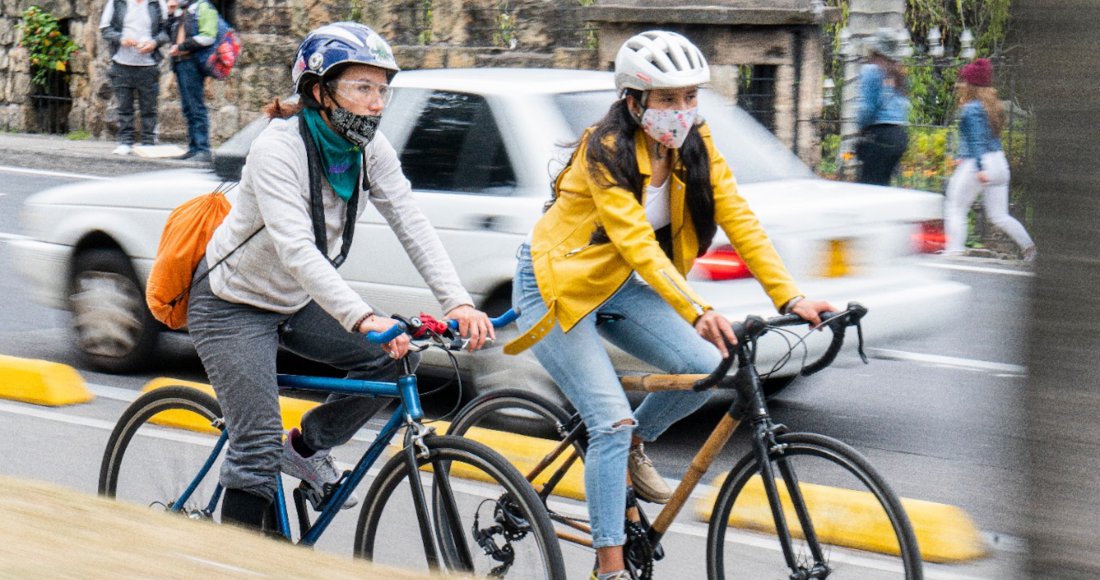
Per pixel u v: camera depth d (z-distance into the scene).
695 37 44.44
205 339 12.15
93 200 24.12
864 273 19.80
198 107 52.88
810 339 19.08
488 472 11.77
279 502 12.52
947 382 24.55
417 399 12.16
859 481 11.53
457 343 11.68
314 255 11.33
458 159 20.72
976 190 38.44
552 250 12.29
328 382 12.55
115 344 24.16
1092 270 6.07
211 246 12.12
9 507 10.09
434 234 12.40
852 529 11.88
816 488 11.78
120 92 54.69
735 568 12.21
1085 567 6.31
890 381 24.66
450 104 21.05
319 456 12.91
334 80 11.31
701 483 18.14
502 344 19.83
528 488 11.59
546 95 20.55
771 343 18.64
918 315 20.36
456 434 14.84
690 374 12.14
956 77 45.53
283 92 55.31
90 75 62.78
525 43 48.75
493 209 20.02
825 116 48.62
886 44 37.88
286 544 10.49
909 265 20.70
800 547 11.74
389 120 21.58
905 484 18.41
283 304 12.14
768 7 43.59
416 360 12.23
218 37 52.44
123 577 8.34
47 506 10.30
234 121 56.88
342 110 11.35
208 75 52.78
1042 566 6.45
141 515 10.44
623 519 12.09
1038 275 6.28
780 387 21.98
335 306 11.26
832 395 23.62
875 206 20.05
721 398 22.53
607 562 12.05
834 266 19.34
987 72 37.75
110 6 53.97
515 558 12.15
